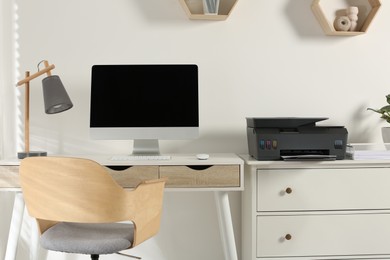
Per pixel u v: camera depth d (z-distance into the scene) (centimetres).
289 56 288
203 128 287
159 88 263
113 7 281
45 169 190
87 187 189
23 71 280
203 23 284
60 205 193
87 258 288
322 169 248
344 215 249
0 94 278
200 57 285
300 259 249
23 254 284
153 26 283
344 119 291
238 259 290
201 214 289
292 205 247
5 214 281
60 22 280
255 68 287
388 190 250
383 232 251
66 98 249
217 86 286
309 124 255
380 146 261
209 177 236
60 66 281
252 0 286
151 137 261
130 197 195
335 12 289
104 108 262
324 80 290
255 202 246
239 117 287
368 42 291
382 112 274
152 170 235
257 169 246
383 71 292
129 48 282
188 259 289
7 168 235
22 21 278
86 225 223
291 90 289
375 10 282
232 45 286
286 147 245
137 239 201
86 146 284
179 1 275
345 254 250
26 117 257
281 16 287
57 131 283
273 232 248
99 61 282
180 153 285
